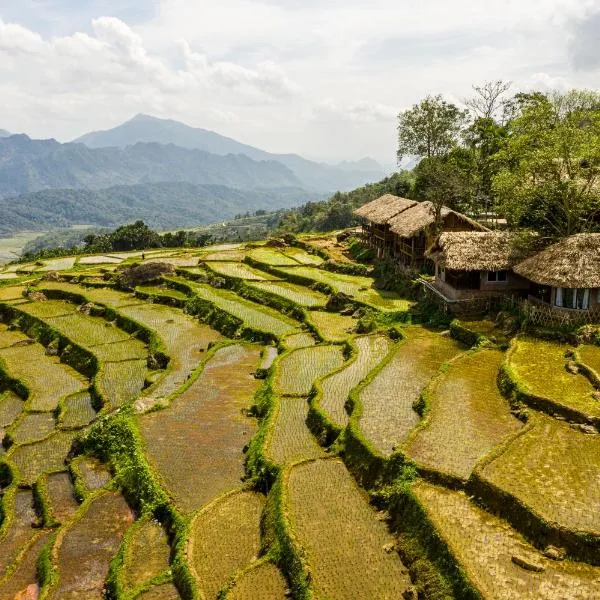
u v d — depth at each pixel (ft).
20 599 86.74
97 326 212.64
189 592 77.97
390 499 87.30
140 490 104.73
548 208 163.02
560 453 88.94
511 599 63.93
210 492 101.24
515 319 144.66
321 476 97.40
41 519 106.52
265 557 81.46
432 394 113.39
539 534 72.79
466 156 257.34
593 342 126.82
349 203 605.31
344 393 126.11
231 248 341.00
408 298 196.85
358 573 75.36
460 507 80.74
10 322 229.45
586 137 143.64
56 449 131.85
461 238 163.73
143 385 158.51
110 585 83.97
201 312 215.72
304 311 194.90
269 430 114.21
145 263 265.54
